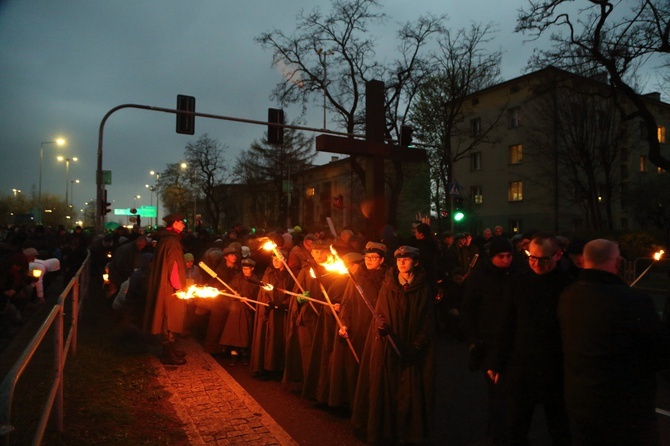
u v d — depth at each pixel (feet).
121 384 18.31
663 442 14.85
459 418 17.01
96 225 59.67
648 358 9.13
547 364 11.37
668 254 59.41
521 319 11.70
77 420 14.75
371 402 13.52
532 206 106.11
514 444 11.79
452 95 84.89
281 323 20.58
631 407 9.04
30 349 9.36
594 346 9.26
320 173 185.57
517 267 14.70
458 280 29.68
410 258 13.48
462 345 28.09
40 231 54.70
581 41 57.31
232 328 22.57
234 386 18.72
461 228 106.11
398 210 142.00
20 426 13.93
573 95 79.97
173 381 19.27
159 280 21.16
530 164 105.70
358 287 13.60
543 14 55.88
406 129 57.26
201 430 14.73
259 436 14.35
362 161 120.67
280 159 159.43
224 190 186.80
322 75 85.05
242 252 27.55
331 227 15.99
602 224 88.94
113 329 27.61
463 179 121.19
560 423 11.49
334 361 16.06
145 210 203.51
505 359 12.07
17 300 29.99
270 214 177.27
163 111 54.80
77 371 19.20
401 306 13.74
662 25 52.85
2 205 229.45
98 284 45.24
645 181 100.53
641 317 9.07
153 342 24.95
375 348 13.70
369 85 51.93
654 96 111.34
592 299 9.44
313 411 17.04
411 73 83.82
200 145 171.32
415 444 14.30
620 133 83.10
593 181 86.02
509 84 109.40
